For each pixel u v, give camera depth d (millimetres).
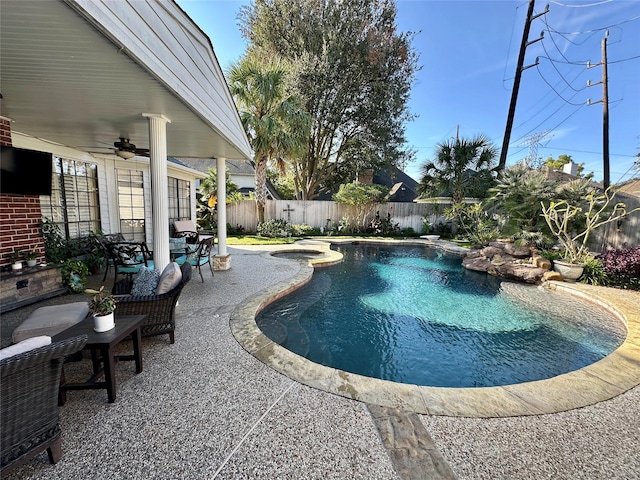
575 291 5676
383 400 2146
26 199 4277
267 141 10797
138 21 2209
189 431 1809
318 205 14469
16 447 1341
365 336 3961
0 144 3912
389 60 14594
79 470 1518
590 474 1556
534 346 3711
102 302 2152
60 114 3764
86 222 6605
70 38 1968
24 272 3980
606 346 3705
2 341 2971
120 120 4027
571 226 7008
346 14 13883
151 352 2807
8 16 1709
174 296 2887
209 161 19156
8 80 2695
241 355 2768
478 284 6648
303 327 4176
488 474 1541
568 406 2121
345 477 1509
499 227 9281
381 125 15242
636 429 1899
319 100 14500
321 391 2242
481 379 3006
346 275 7254
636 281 5598
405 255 10164
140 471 1521
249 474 1518
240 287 5078
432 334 4047
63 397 2016
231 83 9883
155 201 3648
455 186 11922
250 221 13875
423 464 1596
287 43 14055
